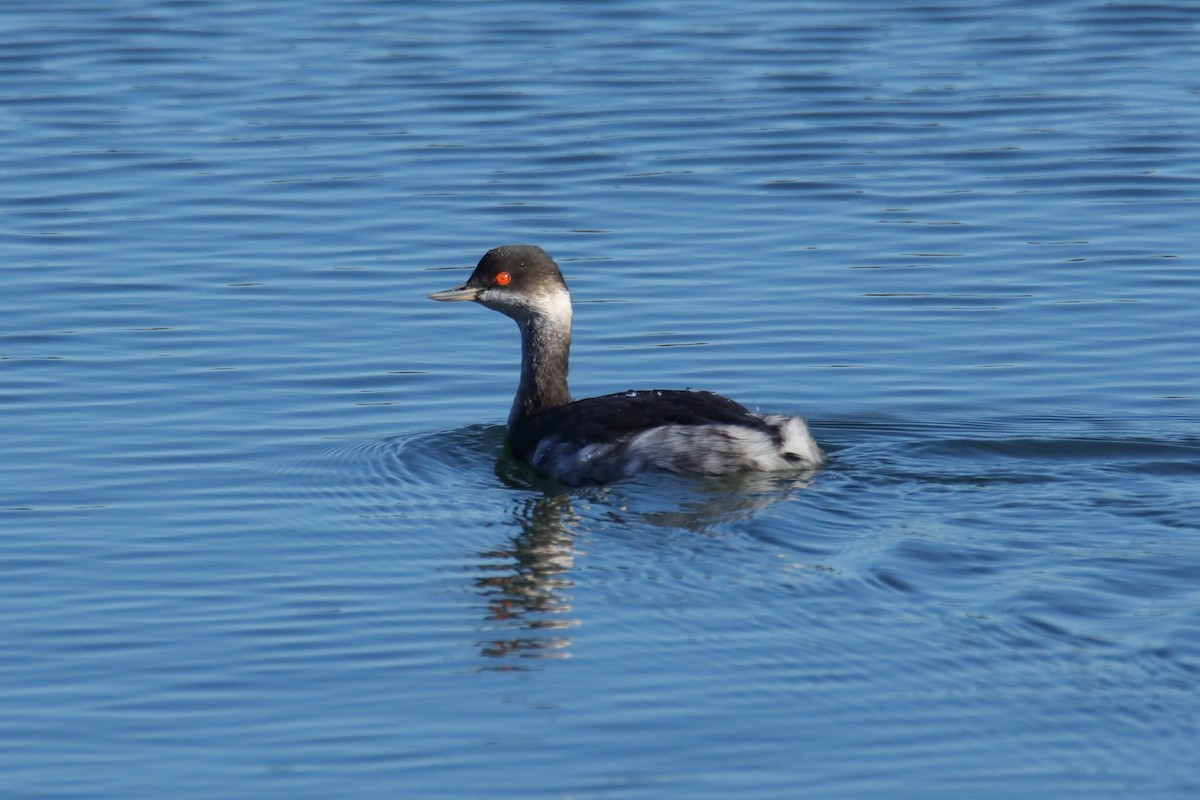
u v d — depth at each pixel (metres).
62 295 19.62
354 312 19.30
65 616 11.83
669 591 11.84
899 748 9.68
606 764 9.66
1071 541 12.34
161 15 32.78
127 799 9.45
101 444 15.52
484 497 14.16
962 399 16.48
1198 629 10.71
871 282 19.98
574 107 27.08
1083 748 9.56
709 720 10.07
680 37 31.06
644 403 14.69
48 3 33.62
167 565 12.76
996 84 28.11
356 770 9.68
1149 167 24.02
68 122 26.28
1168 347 17.80
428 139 25.61
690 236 21.70
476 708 10.36
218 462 15.11
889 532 12.60
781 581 11.88
